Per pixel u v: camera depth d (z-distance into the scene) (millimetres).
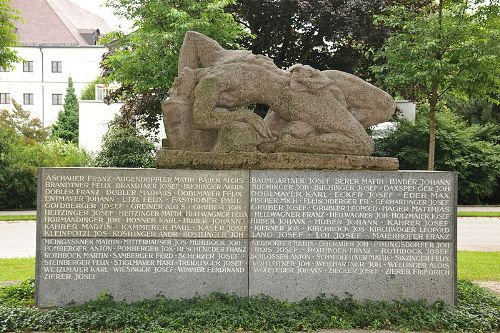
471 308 6809
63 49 53719
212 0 18047
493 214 21156
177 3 17766
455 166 25750
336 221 6926
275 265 6887
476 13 16359
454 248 6926
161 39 17062
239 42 22656
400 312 6531
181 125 7270
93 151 29641
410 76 17172
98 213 6816
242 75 7324
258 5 21641
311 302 6734
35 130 35406
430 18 17359
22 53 53438
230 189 6895
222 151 7012
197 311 6297
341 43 23812
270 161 6922
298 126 7215
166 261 6844
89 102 31172
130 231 6824
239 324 6074
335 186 6934
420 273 6918
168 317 6184
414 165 26062
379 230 6934
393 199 6941
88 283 6805
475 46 16062
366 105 7602
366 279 6914
